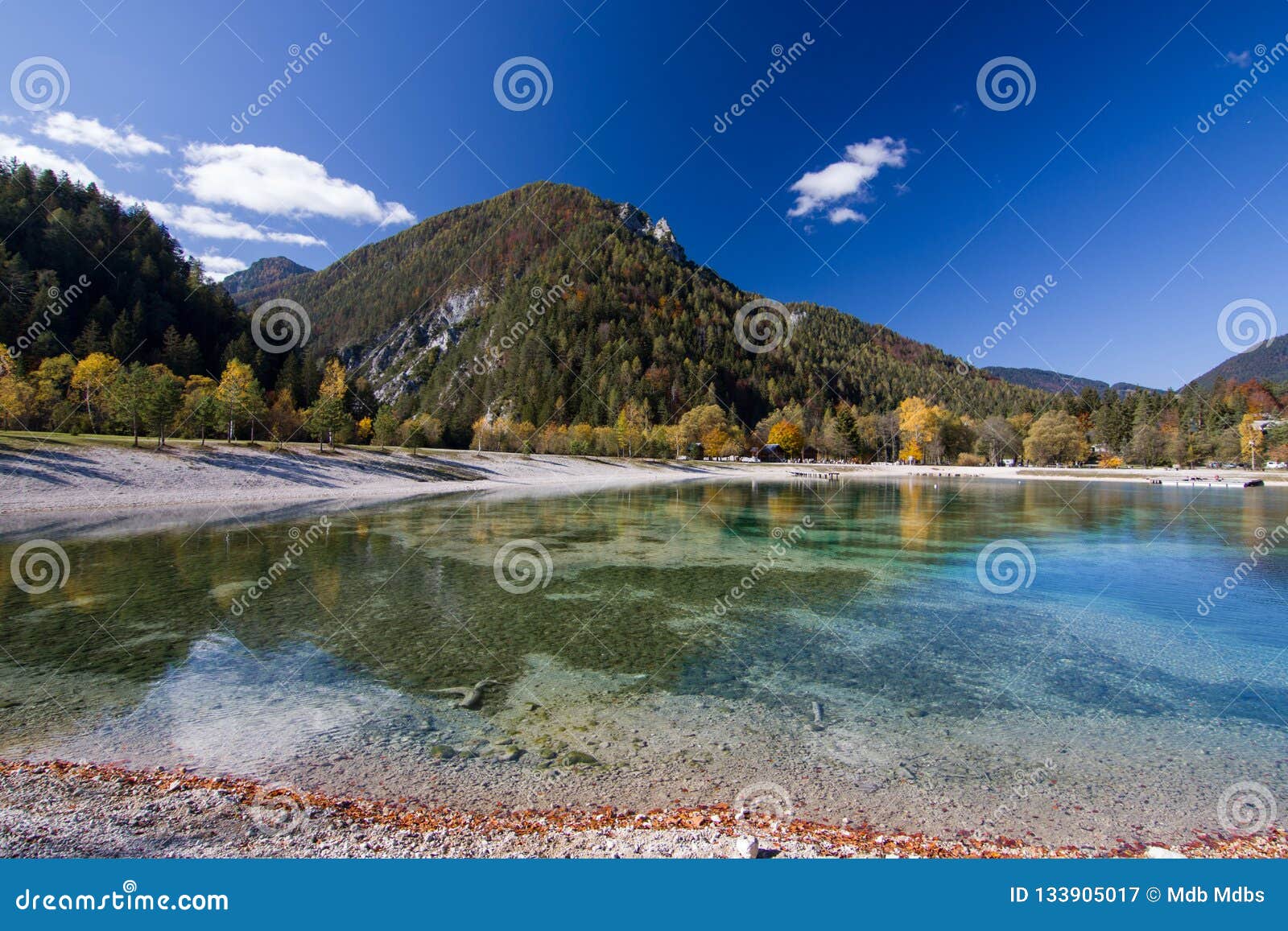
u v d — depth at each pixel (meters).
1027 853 5.22
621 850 4.96
